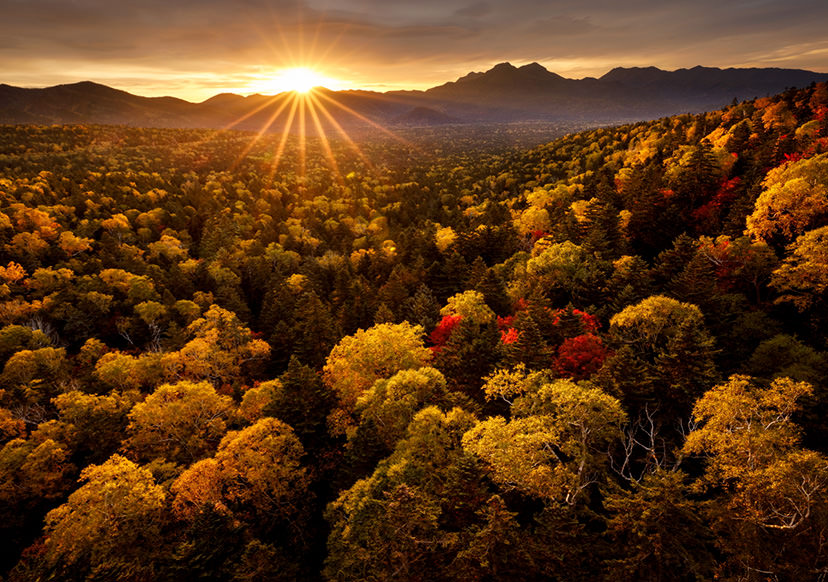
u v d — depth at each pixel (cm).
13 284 7931
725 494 1977
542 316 3959
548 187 12494
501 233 7869
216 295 8725
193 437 3681
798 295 3712
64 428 4003
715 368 3102
